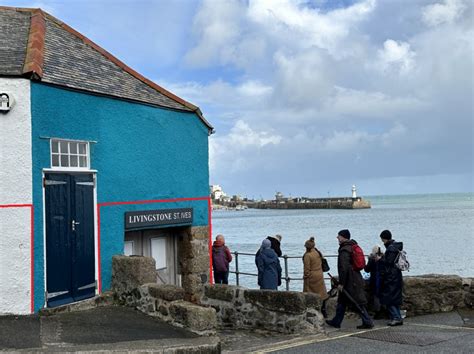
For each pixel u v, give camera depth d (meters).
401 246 10.25
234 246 52.72
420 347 7.90
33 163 9.04
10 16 11.57
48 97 9.41
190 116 13.17
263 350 8.11
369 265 11.18
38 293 8.98
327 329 9.88
